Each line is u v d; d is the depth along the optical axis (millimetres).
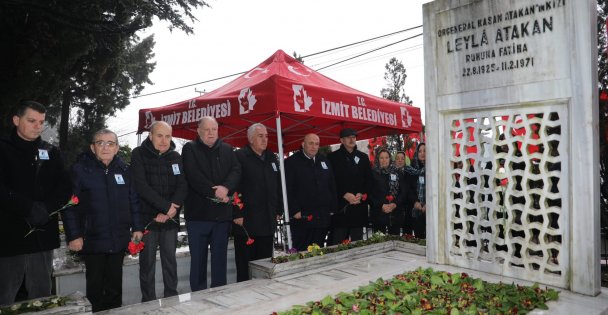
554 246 3219
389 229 6113
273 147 8852
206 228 4004
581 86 3002
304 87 4785
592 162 2973
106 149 3504
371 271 3826
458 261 3869
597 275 3006
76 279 4547
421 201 5996
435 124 3971
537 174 3348
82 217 3412
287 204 4801
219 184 4031
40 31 10273
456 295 2918
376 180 5973
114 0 11109
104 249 3416
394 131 7516
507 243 3494
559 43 3111
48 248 3285
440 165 3959
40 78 11016
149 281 3746
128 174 3682
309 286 3428
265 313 2771
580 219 3041
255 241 4500
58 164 3369
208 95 5691
